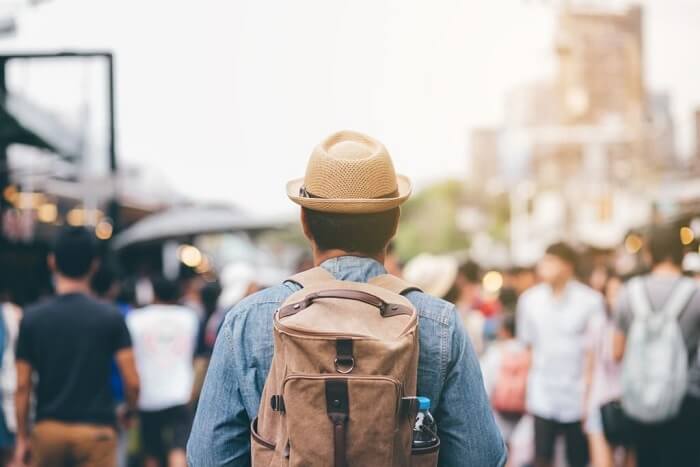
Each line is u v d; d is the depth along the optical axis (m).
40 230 14.85
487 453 2.07
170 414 6.94
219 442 2.09
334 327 1.88
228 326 2.13
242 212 17.70
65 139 11.32
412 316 1.96
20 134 9.91
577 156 55.81
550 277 6.38
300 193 2.27
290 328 1.89
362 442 1.83
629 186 44.84
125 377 4.62
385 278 2.16
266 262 22.77
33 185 12.79
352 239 2.16
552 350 6.35
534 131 58.62
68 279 4.57
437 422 2.08
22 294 8.61
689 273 6.11
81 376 4.47
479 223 76.00
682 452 5.01
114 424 4.61
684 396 4.94
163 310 7.02
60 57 8.21
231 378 2.10
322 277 2.13
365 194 2.11
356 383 1.82
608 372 6.09
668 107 55.88
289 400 1.86
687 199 18.89
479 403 2.09
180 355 7.01
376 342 1.85
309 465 1.84
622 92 56.03
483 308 10.78
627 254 8.40
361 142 2.23
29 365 4.50
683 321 4.87
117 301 8.61
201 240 22.66
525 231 56.16
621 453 6.77
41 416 4.47
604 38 56.31
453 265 6.43
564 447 6.66
